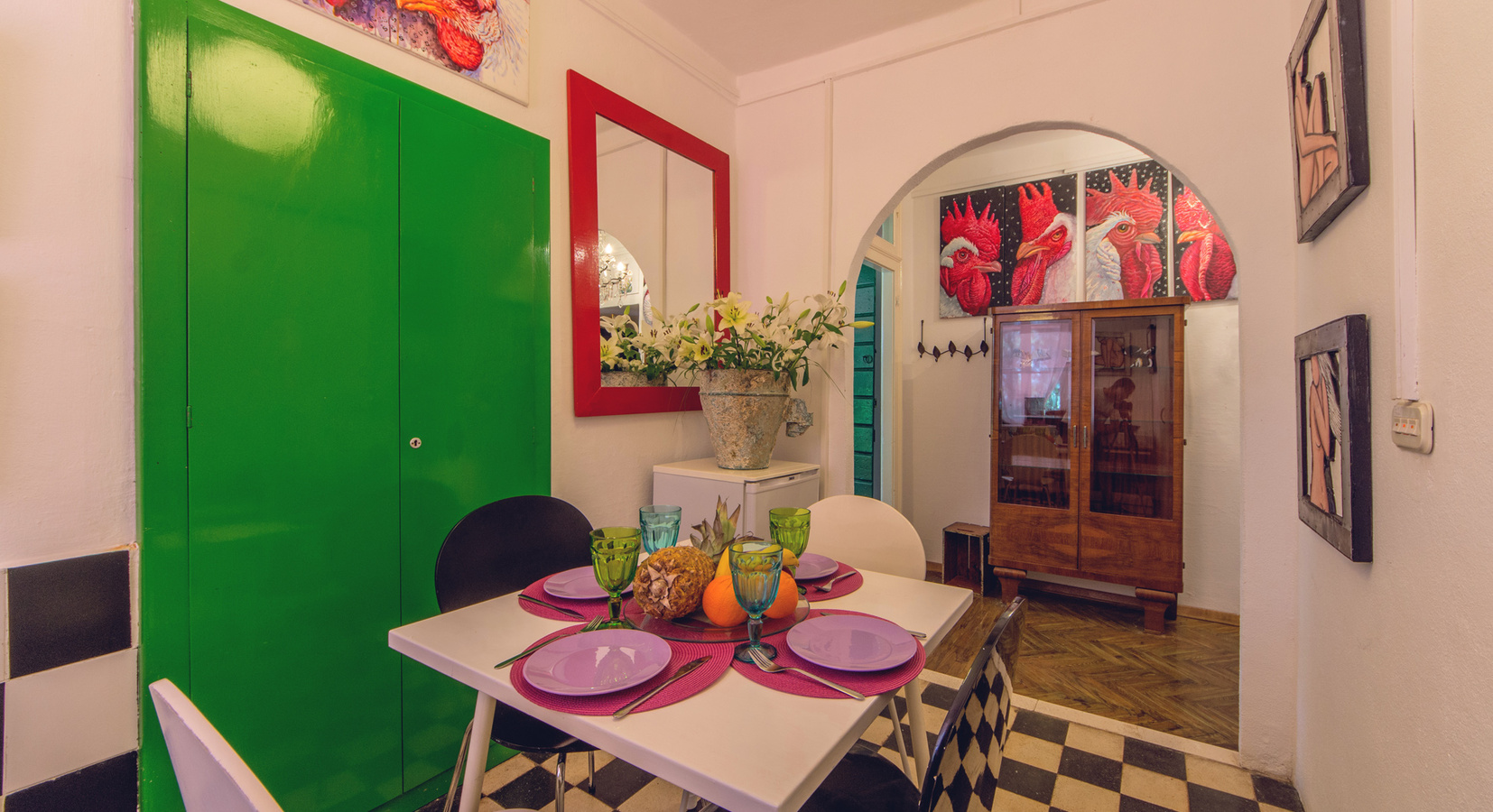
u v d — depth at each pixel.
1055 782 1.78
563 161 2.11
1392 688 1.05
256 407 1.36
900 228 4.19
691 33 2.55
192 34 1.26
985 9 2.31
